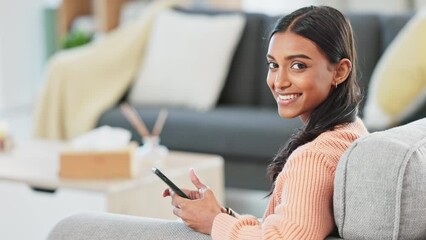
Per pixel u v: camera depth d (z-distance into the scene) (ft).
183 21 15.70
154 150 11.51
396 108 12.76
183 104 15.24
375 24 14.43
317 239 5.04
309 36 5.41
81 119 15.11
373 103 13.01
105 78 15.60
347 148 5.23
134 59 15.90
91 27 20.95
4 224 10.68
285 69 5.48
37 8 23.58
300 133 5.67
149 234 5.57
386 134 5.04
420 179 4.86
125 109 11.93
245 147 13.38
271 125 13.28
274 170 5.84
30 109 23.21
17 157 11.53
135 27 16.20
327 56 5.45
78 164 10.25
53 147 12.26
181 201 5.65
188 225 5.59
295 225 4.99
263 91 15.19
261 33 15.33
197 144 13.79
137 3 20.03
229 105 15.38
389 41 14.24
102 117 14.82
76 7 21.53
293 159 5.24
